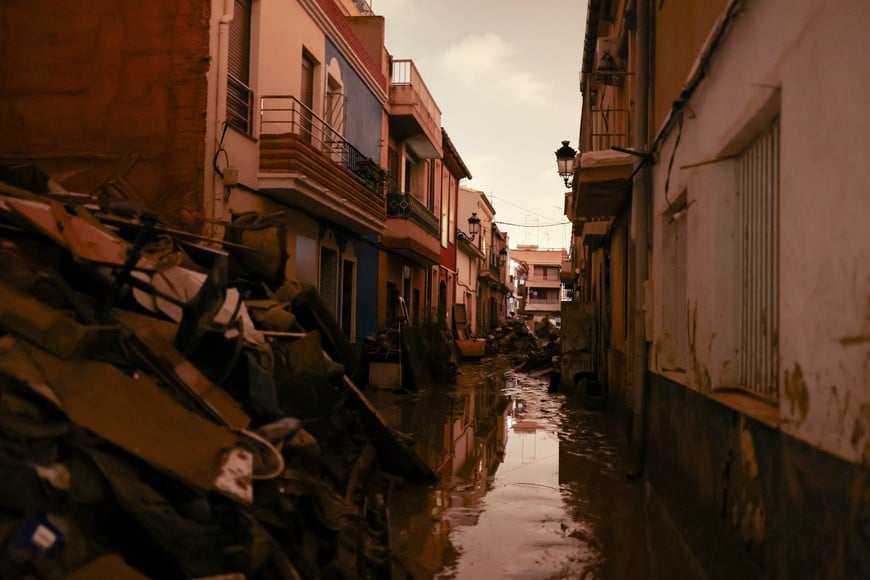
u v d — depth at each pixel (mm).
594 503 6258
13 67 9391
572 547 4992
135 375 3105
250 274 7383
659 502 6285
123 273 3428
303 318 7344
